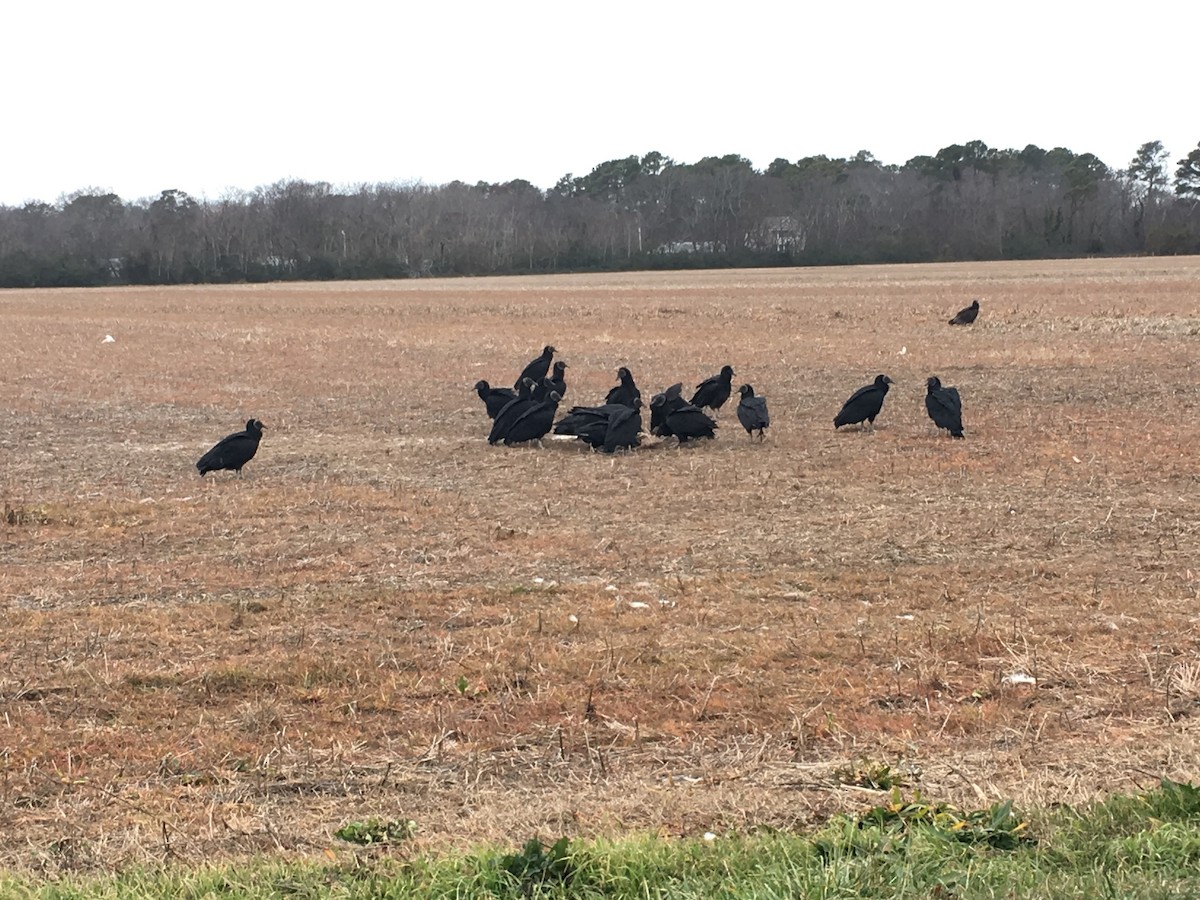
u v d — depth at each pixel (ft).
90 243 404.57
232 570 39.01
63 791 23.24
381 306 194.70
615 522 45.09
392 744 25.40
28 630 32.76
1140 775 22.48
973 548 40.55
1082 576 36.94
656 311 160.25
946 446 59.06
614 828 20.58
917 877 17.29
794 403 75.61
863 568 38.42
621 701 27.45
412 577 38.14
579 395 82.23
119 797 22.86
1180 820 19.24
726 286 237.86
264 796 22.90
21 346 126.31
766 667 29.48
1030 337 114.93
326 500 48.98
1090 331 118.52
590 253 408.46
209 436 66.80
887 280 242.37
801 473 53.01
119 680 28.94
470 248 399.85
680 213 426.51
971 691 27.76
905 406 73.61
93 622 33.47
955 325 128.77
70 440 65.62
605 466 55.57
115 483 53.42
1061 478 51.26
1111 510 45.16
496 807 21.94
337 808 22.34
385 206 422.82
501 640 31.53
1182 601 33.99
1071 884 16.69
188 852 20.44
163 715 27.04
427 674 29.22
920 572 37.68
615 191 492.13
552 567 39.14
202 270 384.06
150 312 194.80
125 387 88.99
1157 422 65.62
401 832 20.90
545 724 26.30
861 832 19.24
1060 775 22.58
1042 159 484.74
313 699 27.89
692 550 40.88
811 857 18.12
